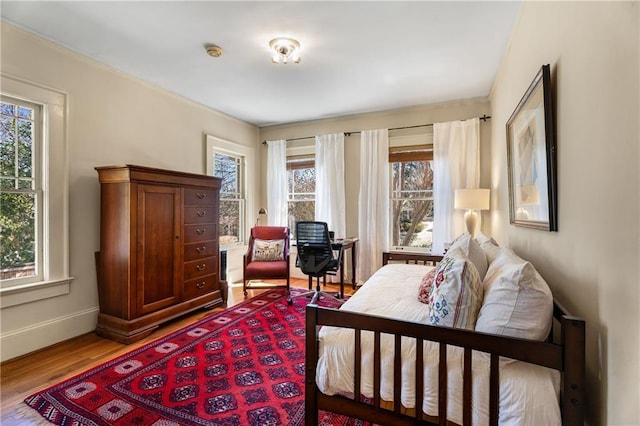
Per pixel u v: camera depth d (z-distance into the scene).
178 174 2.97
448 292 1.32
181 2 1.96
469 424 1.12
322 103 3.90
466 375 1.12
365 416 1.29
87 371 2.02
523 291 1.15
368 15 2.10
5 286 2.24
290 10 2.04
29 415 1.59
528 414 1.03
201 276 3.25
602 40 1.01
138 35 2.36
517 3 1.98
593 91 1.08
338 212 4.45
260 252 3.97
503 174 2.84
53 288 2.46
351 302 1.81
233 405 1.67
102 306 2.69
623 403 0.90
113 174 2.60
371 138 4.23
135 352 2.30
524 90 2.00
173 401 1.70
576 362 1.01
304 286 4.31
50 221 2.46
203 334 2.62
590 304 1.11
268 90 3.48
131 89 3.10
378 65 2.84
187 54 2.65
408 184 4.20
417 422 1.20
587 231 1.14
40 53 2.38
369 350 1.32
